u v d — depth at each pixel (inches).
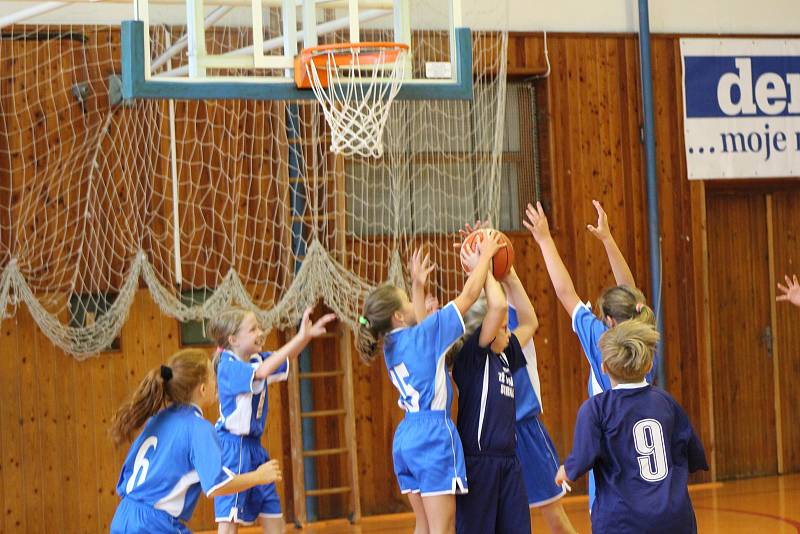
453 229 447.8
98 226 402.6
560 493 271.3
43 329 387.9
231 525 276.7
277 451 428.1
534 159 468.1
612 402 201.3
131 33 280.2
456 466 227.0
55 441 401.1
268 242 422.9
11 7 397.7
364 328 238.7
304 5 296.2
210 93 288.4
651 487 196.5
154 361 412.8
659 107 481.1
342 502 436.5
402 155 440.8
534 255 462.0
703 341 484.4
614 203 472.7
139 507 199.8
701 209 485.7
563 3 470.9
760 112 494.9
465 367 236.8
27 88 396.2
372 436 439.5
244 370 274.5
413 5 435.8
